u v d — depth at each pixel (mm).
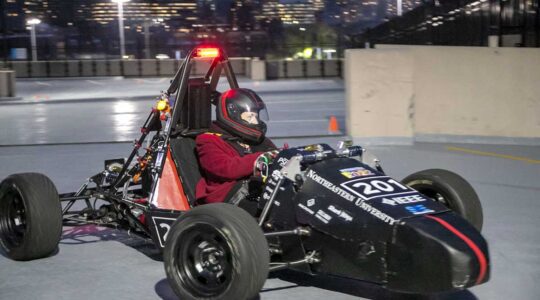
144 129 8586
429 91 17578
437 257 5957
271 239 7098
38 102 35469
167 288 7398
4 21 73625
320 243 6719
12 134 21672
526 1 31391
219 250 6430
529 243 9039
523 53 17375
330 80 53438
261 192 7453
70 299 7094
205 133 7855
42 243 8133
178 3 166375
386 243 6234
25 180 8219
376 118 16891
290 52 71250
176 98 8023
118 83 53625
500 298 7086
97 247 9023
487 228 9773
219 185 7746
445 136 17562
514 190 12242
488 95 17469
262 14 180875
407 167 14188
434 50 17484
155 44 75688
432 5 42219
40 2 118688
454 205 7672
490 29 33875
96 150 17453
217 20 165500
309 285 7434
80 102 35156
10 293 7293
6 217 8500
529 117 17500
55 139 20141
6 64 62000
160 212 7711
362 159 7453
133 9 159250
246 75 59844
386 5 120125
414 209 6348
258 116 7938
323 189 6746
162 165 7988
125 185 8609
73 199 8859
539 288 7379
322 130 20953
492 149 16453
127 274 7883
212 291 6398
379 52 16750
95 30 78250
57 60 68625
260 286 6223
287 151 7176
